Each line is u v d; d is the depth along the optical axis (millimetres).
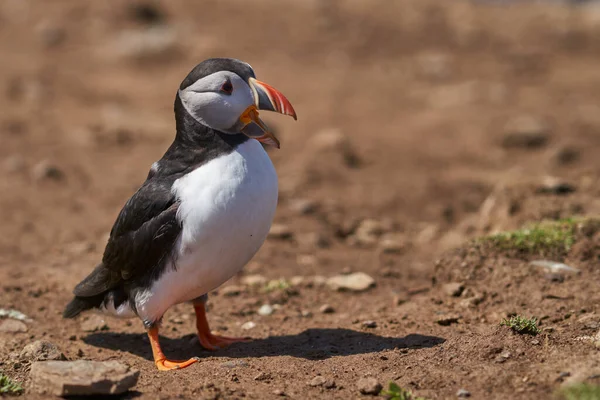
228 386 7434
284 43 26938
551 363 7133
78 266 11969
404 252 12711
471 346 7785
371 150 18203
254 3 30344
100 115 20453
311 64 25344
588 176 14289
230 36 27188
